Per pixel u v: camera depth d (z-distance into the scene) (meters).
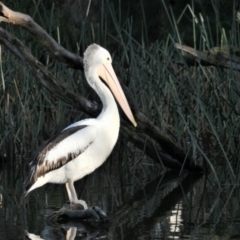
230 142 15.03
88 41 19.53
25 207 12.36
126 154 17.20
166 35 20.03
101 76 12.70
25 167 16.59
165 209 11.98
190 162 15.46
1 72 15.84
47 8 20.66
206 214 11.52
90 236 10.24
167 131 16.03
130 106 13.70
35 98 16.77
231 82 15.05
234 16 15.16
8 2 21.33
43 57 18.62
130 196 13.16
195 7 20.31
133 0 20.59
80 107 13.85
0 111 17.02
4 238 10.19
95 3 20.41
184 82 16.53
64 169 11.95
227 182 14.38
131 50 15.56
